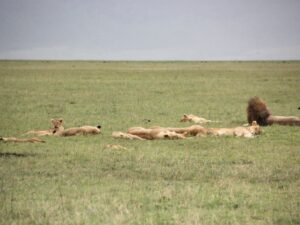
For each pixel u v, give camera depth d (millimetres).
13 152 20203
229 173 16875
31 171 17094
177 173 16797
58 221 12016
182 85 57406
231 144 21828
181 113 34750
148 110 36438
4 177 16203
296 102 42406
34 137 24000
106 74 73375
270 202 13625
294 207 13211
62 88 53469
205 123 29469
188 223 11844
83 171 17172
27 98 43812
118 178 16266
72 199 13727
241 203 13547
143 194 14289
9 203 13375
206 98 45094
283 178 16328
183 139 22891
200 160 18812
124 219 12062
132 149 20703
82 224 11828
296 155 19938
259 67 92312
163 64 105750
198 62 117000
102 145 21547
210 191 14641
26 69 82438
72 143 22156
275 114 35188
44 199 13773
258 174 16719
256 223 12008
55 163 18344
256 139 23188
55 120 25094
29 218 12273
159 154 19719
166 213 12609
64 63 106125
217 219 12203
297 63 107375
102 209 12844
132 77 68562
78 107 38156
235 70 82938
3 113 33906
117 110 36375
